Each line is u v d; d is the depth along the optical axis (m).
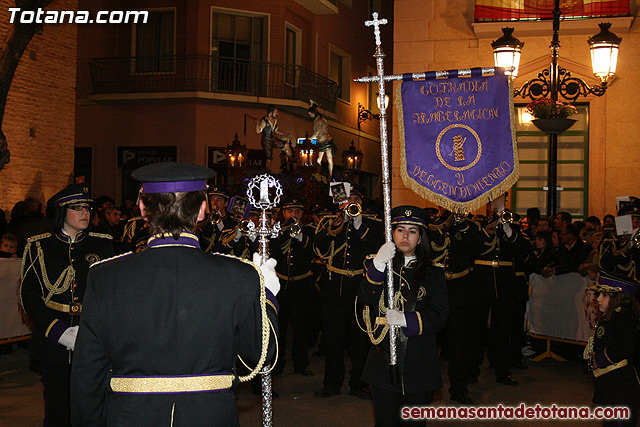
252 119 25.05
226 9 24.95
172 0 24.56
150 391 3.11
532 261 11.30
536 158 15.52
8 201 15.34
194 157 24.20
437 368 5.00
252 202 4.29
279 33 25.81
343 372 8.67
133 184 25.00
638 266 9.44
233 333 3.25
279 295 9.73
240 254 8.86
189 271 3.21
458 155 5.55
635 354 5.48
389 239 5.09
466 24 15.44
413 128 5.59
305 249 9.87
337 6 29.72
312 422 7.41
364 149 32.44
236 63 25.14
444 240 8.61
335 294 8.66
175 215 3.27
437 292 5.06
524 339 11.88
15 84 15.42
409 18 15.69
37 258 5.48
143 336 3.13
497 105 5.57
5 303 9.99
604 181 15.00
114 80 24.84
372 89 33.62
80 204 5.58
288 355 11.46
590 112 15.09
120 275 3.20
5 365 10.05
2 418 7.31
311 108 23.27
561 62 15.06
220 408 3.17
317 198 16.98
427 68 15.60
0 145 11.71
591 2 14.80
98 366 3.17
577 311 10.56
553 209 11.80
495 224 9.38
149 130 24.62
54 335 5.23
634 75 14.80
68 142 16.92
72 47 16.95
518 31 14.90
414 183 5.55
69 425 5.35
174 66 24.45
